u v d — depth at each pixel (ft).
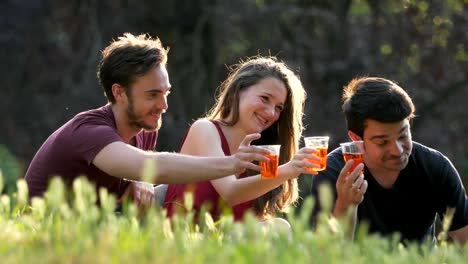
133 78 24.85
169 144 93.40
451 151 94.38
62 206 17.06
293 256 15.05
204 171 22.52
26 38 102.37
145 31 99.66
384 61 92.38
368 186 25.94
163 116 93.81
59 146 24.81
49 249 15.06
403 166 24.62
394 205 26.04
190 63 96.84
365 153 25.39
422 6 87.97
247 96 26.23
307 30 97.35
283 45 96.32
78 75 101.76
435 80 91.20
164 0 97.81
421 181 26.02
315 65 95.50
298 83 26.76
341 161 26.25
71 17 101.96
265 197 26.61
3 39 101.76
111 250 14.83
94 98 96.99
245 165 22.52
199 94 95.61
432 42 88.99
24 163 98.73
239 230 17.07
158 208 22.12
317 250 15.34
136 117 25.26
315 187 26.08
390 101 23.90
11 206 21.07
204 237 17.25
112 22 99.91
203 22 96.12
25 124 100.53
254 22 95.96
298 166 23.39
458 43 87.86
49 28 102.73
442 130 94.27
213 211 25.52
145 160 23.22
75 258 14.32
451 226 26.55
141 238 15.99
